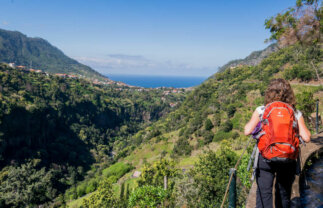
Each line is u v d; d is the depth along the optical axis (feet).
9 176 144.15
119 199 85.25
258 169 5.96
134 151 303.27
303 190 9.22
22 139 358.43
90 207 87.15
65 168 354.54
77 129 507.30
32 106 386.52
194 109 388.57
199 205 32.89
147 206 33.06
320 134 17.16
